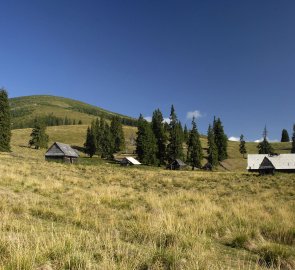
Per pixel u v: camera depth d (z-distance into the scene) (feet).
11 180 76.23
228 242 35.96
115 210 53.16
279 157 302.25
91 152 416.05
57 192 70.64
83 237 28.71
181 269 23.86
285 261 29.12
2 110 299.38
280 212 52.60
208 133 415.23
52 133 615.57
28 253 21.68
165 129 425.28
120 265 22.20
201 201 70.54
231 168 419.33
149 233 33.71
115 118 461.37
